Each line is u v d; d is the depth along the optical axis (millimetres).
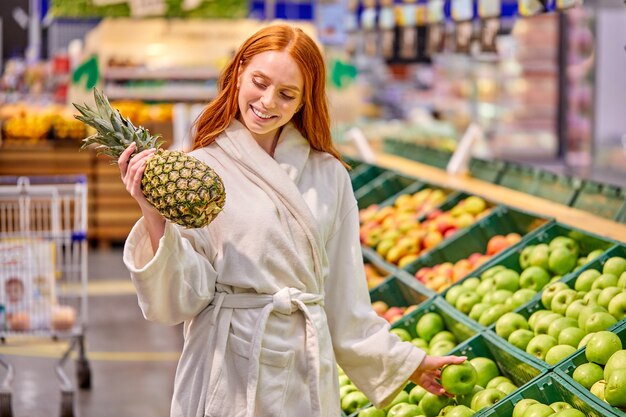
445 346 4348
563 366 3576
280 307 3145
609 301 3836
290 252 3184
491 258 4793
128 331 8914
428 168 8406
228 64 3305
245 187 3236
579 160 14875
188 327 3283
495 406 3490
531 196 6457
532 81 15141
